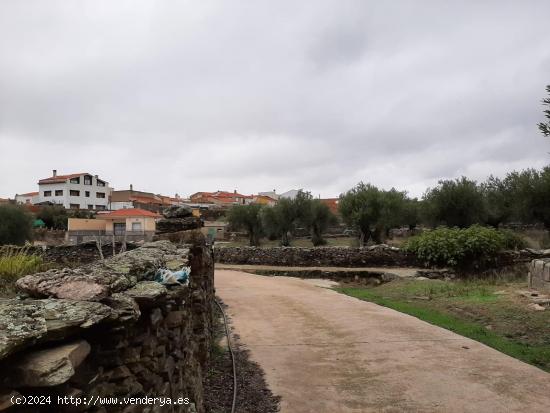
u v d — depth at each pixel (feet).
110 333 8.94
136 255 14.53
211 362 24.16
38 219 186.39
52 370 6.42
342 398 19.07
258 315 37.06
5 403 5.94
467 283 50.90
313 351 26.07
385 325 32.07
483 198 92.07
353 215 97.91
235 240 150.82
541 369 22.27
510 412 17.33
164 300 11.49
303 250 75.77
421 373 21.74
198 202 275.18
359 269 67.10
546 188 77.20
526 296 37.68
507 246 65.36
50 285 8.87
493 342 27.12
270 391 19.95
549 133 23.07
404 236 130.62
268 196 294.66
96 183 267.59
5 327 6.41
